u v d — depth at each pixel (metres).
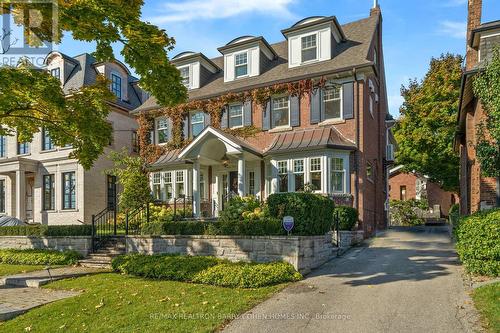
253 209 14.52
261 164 19.66
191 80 22.67
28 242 16.25
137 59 10.19
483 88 10.51
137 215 17.86
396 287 8.60
